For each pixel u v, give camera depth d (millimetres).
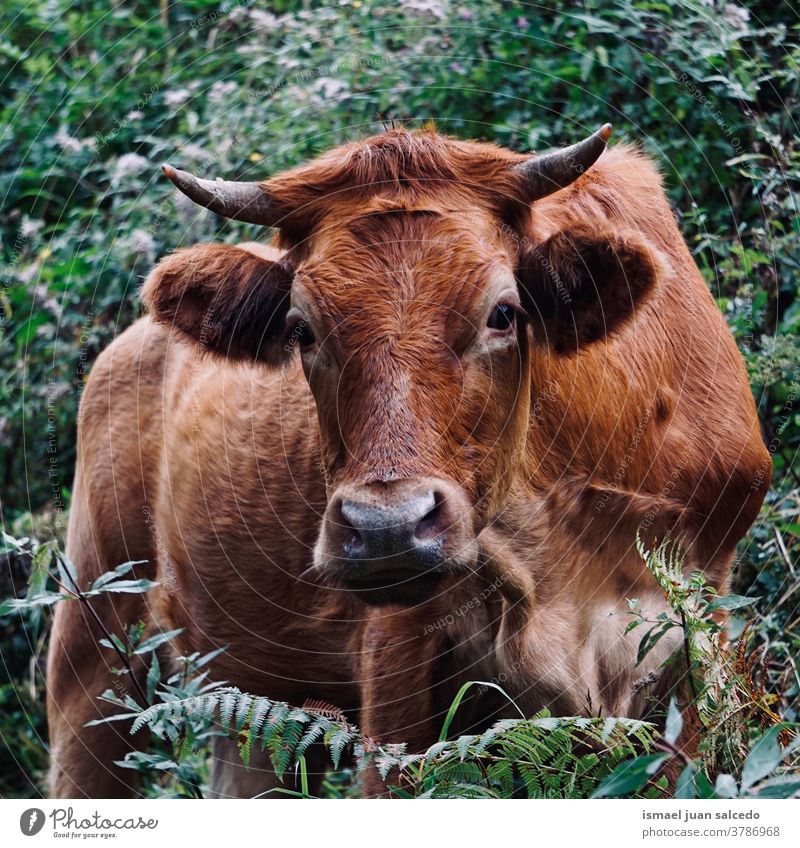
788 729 3896
